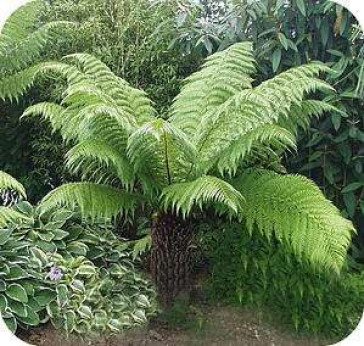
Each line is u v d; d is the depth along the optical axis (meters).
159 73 3.67
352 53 3.33
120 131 2.70
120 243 3.21
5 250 2.70
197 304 2.91
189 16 3.69
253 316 2.82
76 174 3.55
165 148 2.62
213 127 2.73
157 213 2.85
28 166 3.96
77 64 3.62
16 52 3.73
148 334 2.72
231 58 3.10
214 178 2.47
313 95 3.48
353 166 3.43
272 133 2.47
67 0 4.00
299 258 2.68
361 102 3.37
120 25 3.75
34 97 3.91
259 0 3.45
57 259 2.77
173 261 2.86
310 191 2.64
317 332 2.76
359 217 3.47
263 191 2.74
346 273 2.95
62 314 2.61
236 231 2.99
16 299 2.52
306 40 3.46
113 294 2.89
